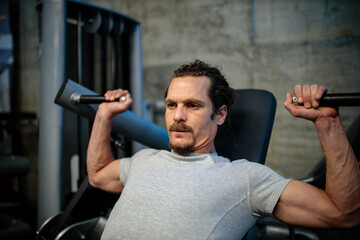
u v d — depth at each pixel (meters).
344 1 2.11
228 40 2.51
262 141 1.18
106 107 1.11
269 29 2.36
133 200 0.85
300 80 2.27
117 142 1.32
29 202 3.18
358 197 0.72
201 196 0.80
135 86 1.99
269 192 0.81
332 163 0.74
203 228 0.77
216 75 1.01
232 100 1.08
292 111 0.79
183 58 2.68
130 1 2.87
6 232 1.94
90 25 1.71
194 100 0.92
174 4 2.70
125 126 1.32
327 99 0.75
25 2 3.11
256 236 1.45
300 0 2.25
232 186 0.83
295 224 0.79
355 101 0.71
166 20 2.74
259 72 2.41
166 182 0.85
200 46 2.62
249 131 1.22
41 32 1.64
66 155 1.66
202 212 0.79
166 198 0.82
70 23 1.69
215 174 0.85
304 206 0.77
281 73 2.33
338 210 0.74
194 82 0.94
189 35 2.66
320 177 1.11
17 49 3.20
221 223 0.79
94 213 1.66
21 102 3.24
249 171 0.86
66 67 1.66
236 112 1.28
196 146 0.94
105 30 1.78
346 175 0.73
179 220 0.78
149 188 0.86
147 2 2.80
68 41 1.68
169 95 0.96
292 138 2.30
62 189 1.61
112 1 2.94
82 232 1.20
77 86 1.20
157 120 2.74
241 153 1.19
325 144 0.76
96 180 1.12
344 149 0.74
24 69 3.18
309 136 2.24
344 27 2.12
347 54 2.12
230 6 2.49
